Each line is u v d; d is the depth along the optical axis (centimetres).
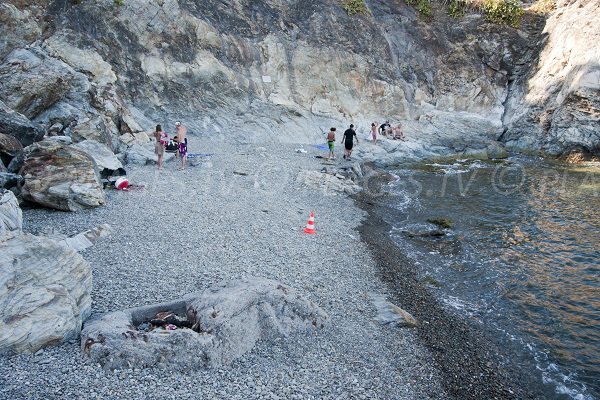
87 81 2311
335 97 3600
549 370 964
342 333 975
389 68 3869
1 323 725
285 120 3300
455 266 1494
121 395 679
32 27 2555
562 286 1346
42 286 800
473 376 920
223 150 2708
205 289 970
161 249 1234
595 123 3131
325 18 3803
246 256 1270
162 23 3069
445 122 3709
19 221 1121
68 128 2038
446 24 4197
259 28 3556
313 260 1346
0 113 1697
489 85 3984
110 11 2892
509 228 1852
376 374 858
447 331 1086
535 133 3488
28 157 1505
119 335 768
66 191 1466
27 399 639
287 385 768
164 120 2925
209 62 3178
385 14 4169
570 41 3412
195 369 769
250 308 898
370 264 1421
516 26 4147
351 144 2831
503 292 1307
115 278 1043
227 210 1658
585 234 1777
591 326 1135
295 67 3556
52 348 765
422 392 834
